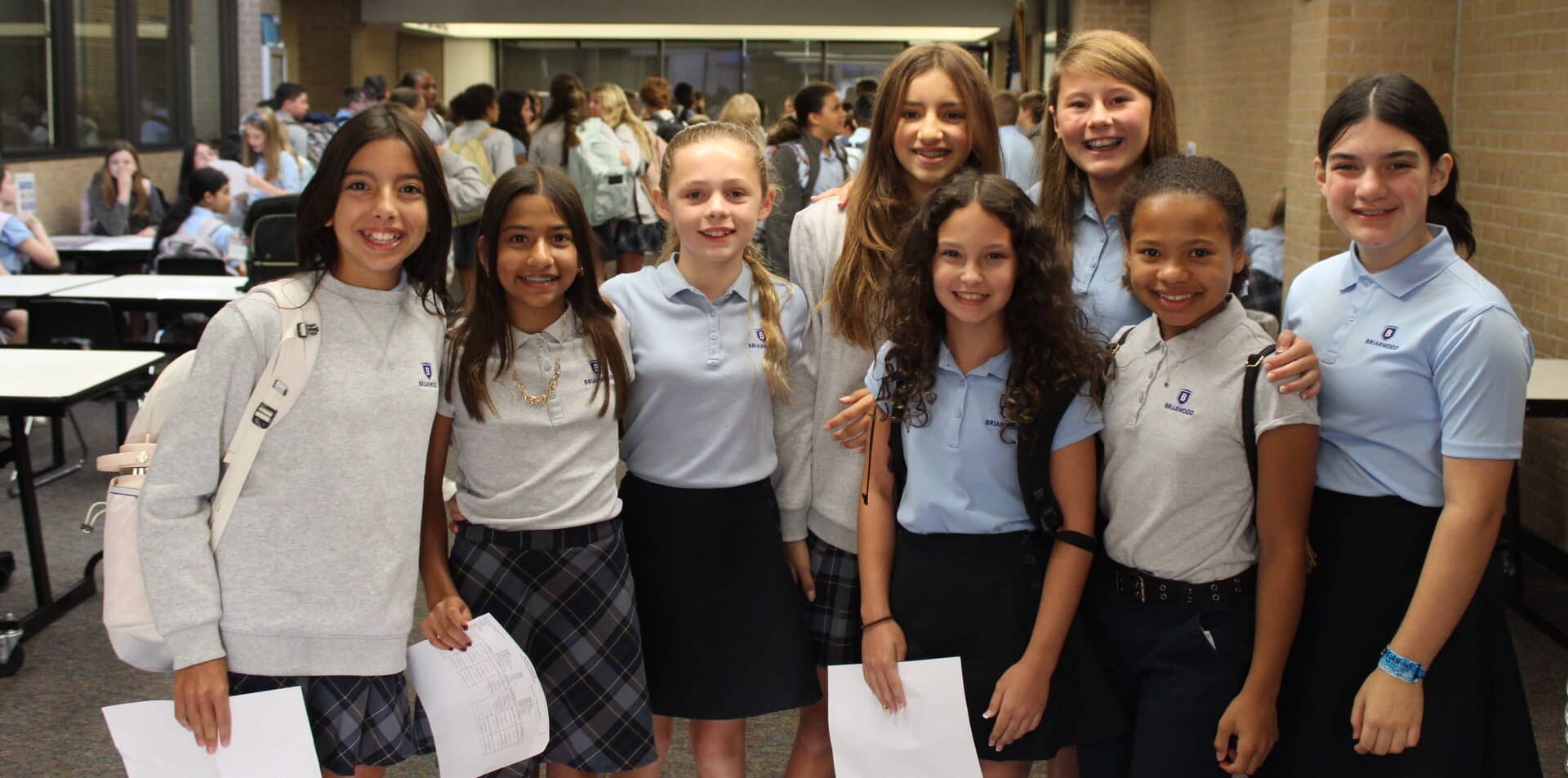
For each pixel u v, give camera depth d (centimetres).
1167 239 203
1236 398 205
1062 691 221
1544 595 427
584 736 221
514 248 213
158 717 198
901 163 240
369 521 200
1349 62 542
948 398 219
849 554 239
